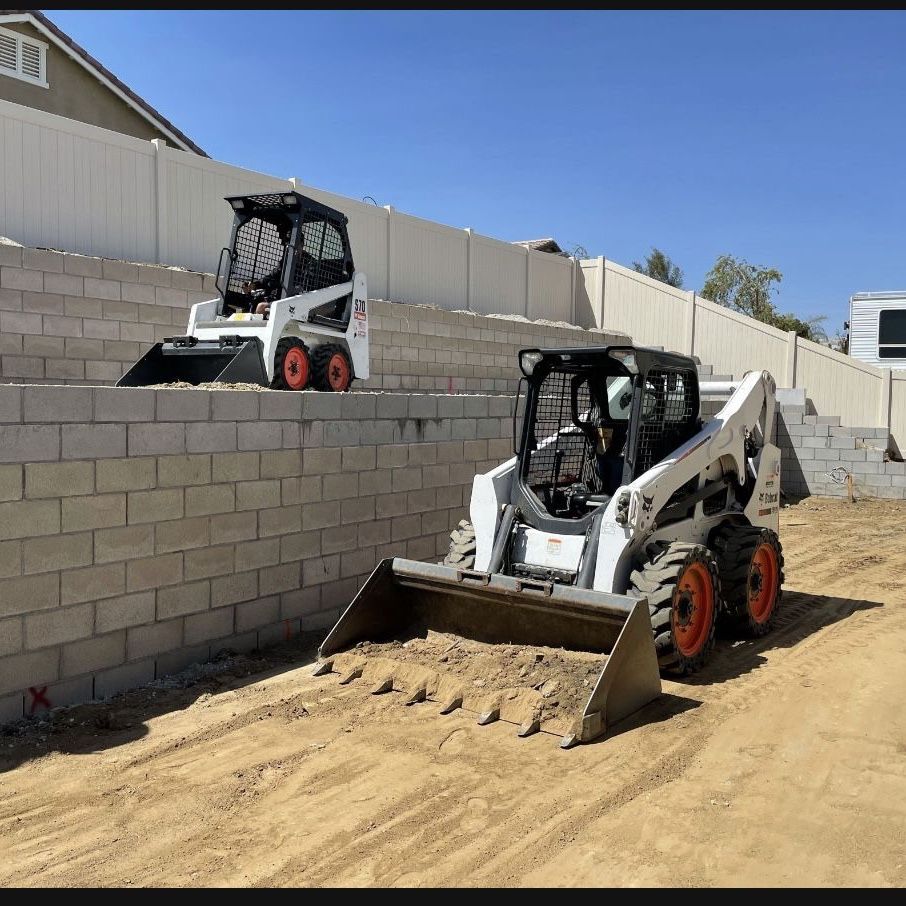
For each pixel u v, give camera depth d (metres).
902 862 3.77
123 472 5.79
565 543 6.34
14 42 16.81
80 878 3.68
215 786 4.55
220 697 5.82
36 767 4.76
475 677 5.79
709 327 22.92
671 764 4.79
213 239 14.47
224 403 6.48
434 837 4.00
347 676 6.09
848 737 5.17
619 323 24.45
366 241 18.00
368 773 4.70
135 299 11.06
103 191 12.85
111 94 18.77
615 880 3.63
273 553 6.99
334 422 7.50
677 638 6.17
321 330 10.39
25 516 5.23
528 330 18.89
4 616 5.17
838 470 17.06
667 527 6.75
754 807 4.29
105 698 5.75
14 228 11.75
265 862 3.80
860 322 21.22
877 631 7.56
